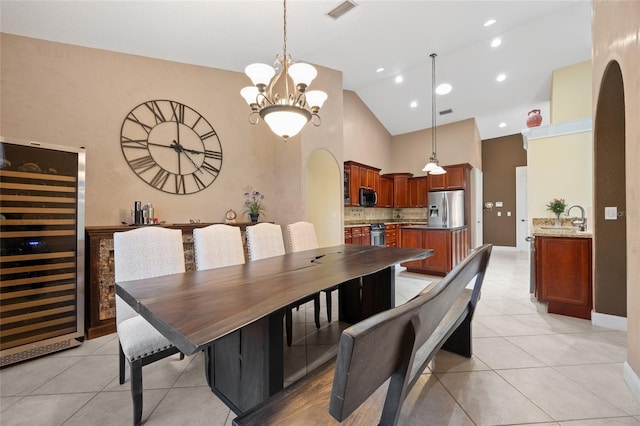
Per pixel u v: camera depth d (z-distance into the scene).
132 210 3.10
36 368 1.93
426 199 6.98
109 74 3.00
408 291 3.65
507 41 4.02
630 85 1.56
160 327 1.00
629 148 1.59
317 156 4.52
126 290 1.35
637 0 1.47
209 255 2.23
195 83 3.53
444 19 3.39
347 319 2.67
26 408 1.51
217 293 1.31
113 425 1.40
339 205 4.35
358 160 6.36
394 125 7.26
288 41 3.32
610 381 1.68
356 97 6.26
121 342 1.45
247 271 1.78
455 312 1.72
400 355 0.71
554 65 4.52
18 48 2.59
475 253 1.34
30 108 2.63
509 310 2.91
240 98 3.86
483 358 1.96
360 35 3.51
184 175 3.43
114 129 3.01
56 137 2.74
